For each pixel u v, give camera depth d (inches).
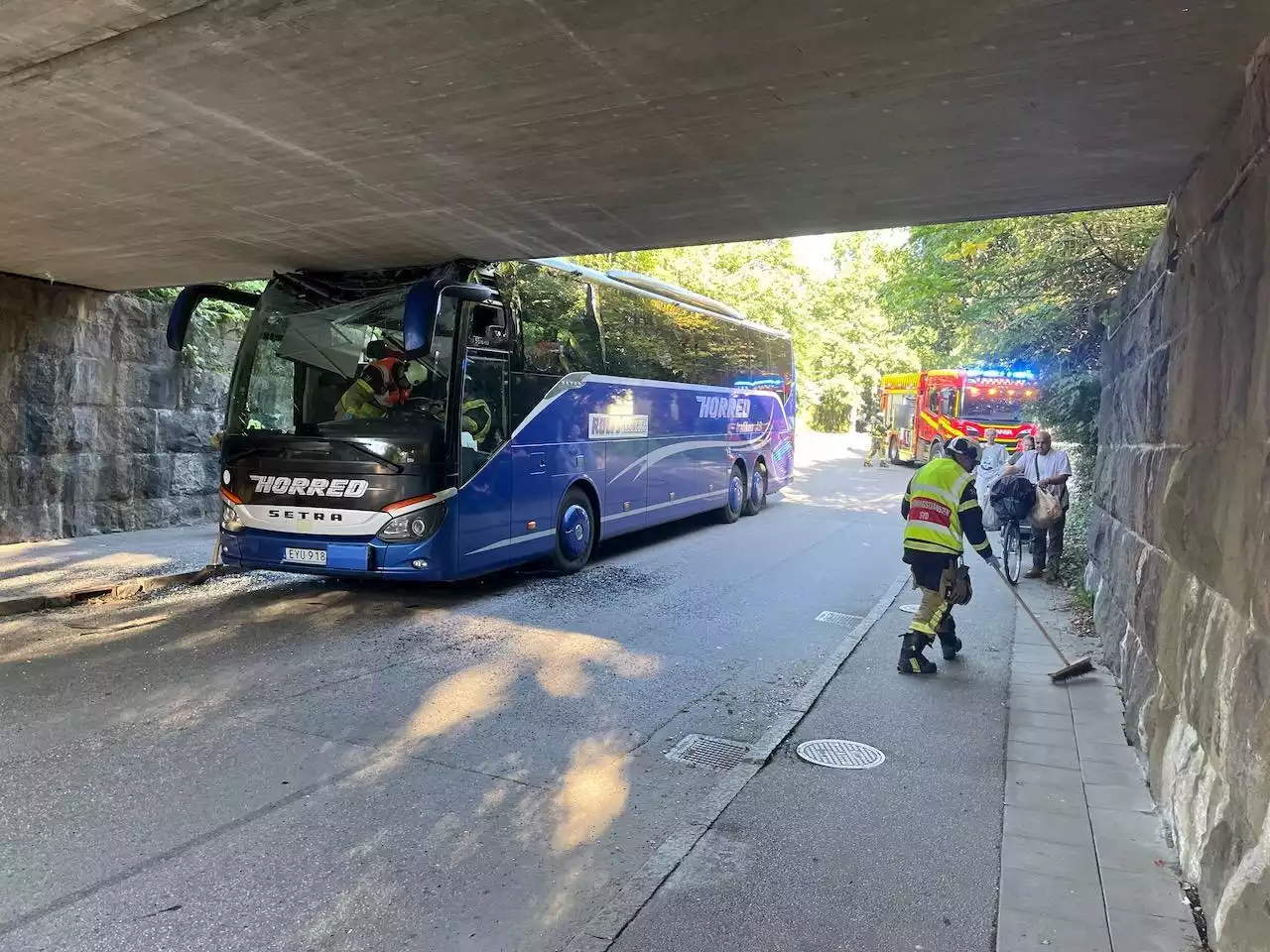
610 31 157.2
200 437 538.9
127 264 391.5
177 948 126.8
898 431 1228.5
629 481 486.0
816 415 2240.4
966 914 138.5
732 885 147.3
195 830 163.0
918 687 257.8
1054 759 201.6
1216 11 137.7
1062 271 434.0
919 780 191.6
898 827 169.0
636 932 133.0
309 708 231.0
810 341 1886.1
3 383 432.8
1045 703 241.8
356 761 197.8
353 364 355.3
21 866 148.7
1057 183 236.1
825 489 916.6
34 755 195.6
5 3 152.9
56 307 453.4
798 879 149.3
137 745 202.8
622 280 492.4
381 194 267.7
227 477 356.2
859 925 135.4
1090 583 344.8
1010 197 253.3
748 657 289.0
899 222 288.7
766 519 668.7
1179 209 200.5
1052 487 418.3
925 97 181.8
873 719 231.0
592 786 187.6
